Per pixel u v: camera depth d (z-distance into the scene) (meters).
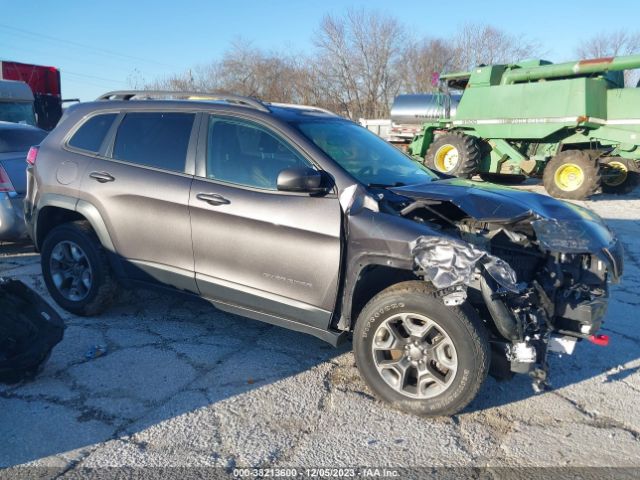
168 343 4.27
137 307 4.97
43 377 3.71
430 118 18.27
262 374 3.82
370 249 3.36
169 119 4.30
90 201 4.42
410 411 3.31
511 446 3.08
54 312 3.71
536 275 3.45
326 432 3.18
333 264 3.47
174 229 4.06
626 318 4.98
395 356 3.40
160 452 2.96
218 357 4.05
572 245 3.30
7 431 3.10
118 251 4.38
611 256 3.42
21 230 6.43
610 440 3.15
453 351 3.14
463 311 3.09
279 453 2.98
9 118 14.07
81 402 3.42
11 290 3.53
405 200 3.58
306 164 3.71
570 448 3.07
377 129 24.42
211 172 4.00
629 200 12.48
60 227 4.63
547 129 12.64
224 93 4.30
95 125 4.66
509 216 3.37
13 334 3.51
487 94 13.70
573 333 3.37
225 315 4.85
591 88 12.10
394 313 3.28
